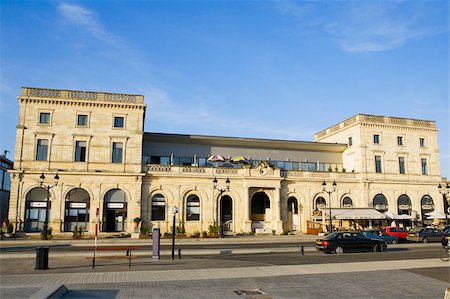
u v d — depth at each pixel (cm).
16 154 4391
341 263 2186
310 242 3994
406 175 5812
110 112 4709
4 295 1245
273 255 2712
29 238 3953
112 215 4562
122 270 1931
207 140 5341
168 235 4328
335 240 2870
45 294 1242
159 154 5181
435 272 1909
